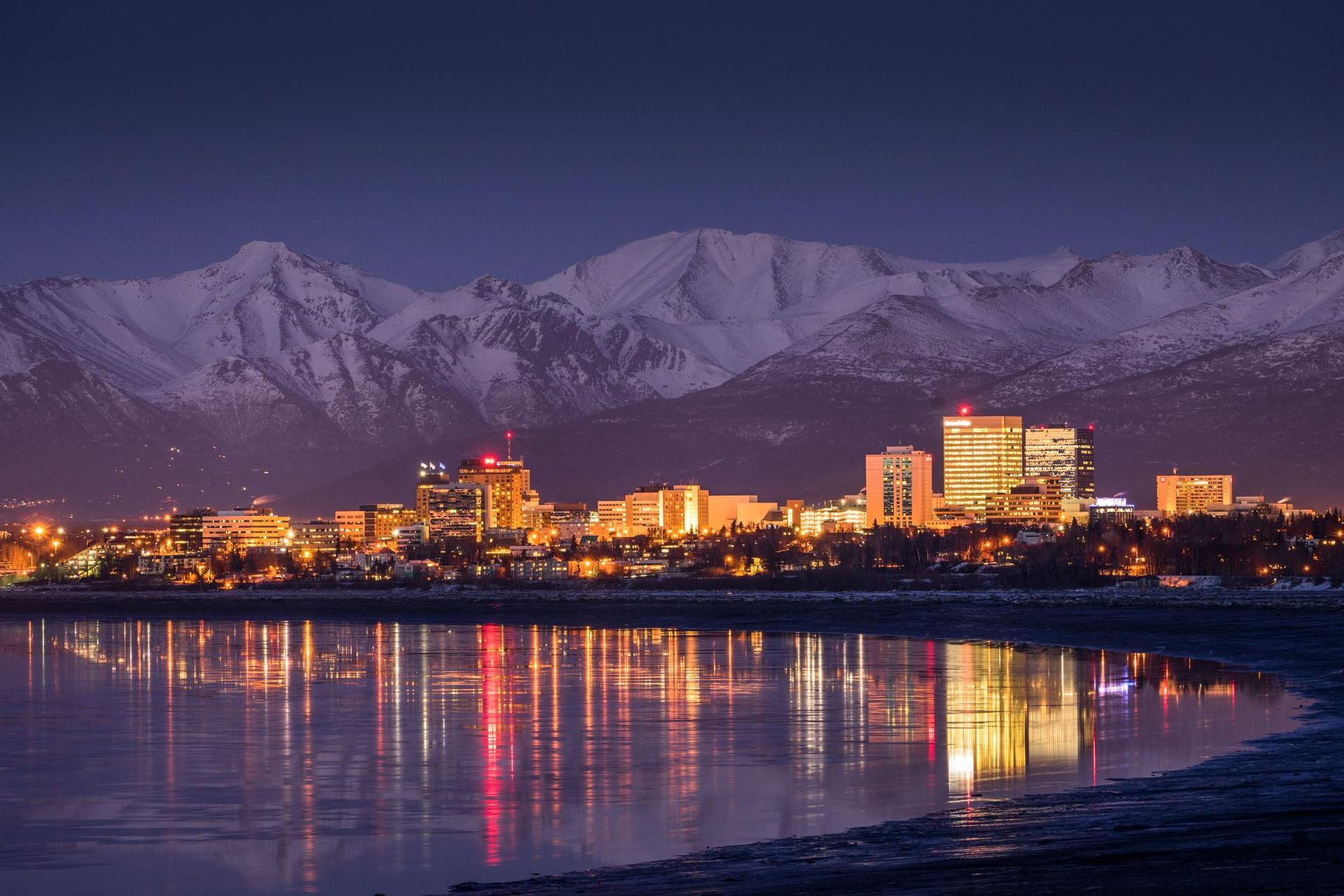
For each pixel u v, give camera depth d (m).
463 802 187.25
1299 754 192.25
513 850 158.00
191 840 166.00
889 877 119.94
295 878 147.50
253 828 172.00
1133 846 125.44
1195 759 198.38
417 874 147.88
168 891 143.12
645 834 164.00
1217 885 107.44
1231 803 148.38
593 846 158.50
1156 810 147.38
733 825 167.88
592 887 127.81
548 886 132.75
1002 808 160.00
